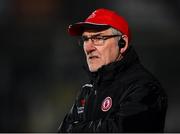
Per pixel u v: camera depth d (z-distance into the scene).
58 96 50.72
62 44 55.34
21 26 57.53
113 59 8.45
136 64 8.50
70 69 53.16
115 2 60.72
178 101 50.84
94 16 8.53
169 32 58.22
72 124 8.49
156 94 8.16
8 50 54.75
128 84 8.20
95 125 7.95
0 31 56.31
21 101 50.78
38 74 53.62
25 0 60.12
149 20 60.53
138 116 7.76
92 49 8.45
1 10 59.28
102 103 8.21
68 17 59.59
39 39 56.41
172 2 60.62
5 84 52.16
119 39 8.49
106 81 8.32
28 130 48.50
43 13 59.91
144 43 54.75
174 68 52.91
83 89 8.95
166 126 47.62
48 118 48.97
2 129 48.38
